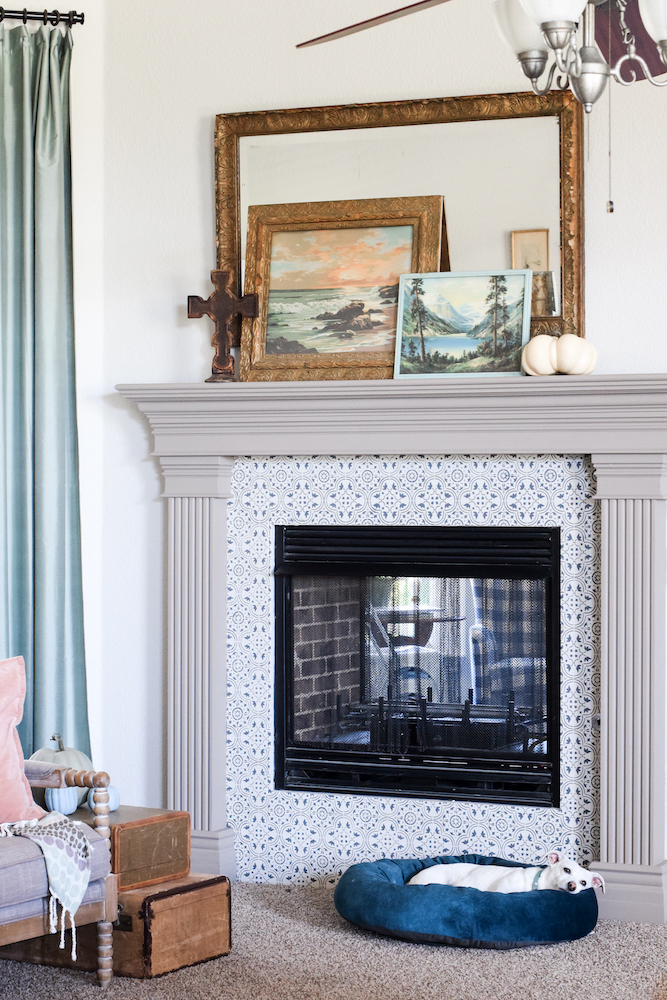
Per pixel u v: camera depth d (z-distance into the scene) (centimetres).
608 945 315
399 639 374
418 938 311
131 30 404
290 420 370
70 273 393
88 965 296
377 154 374
